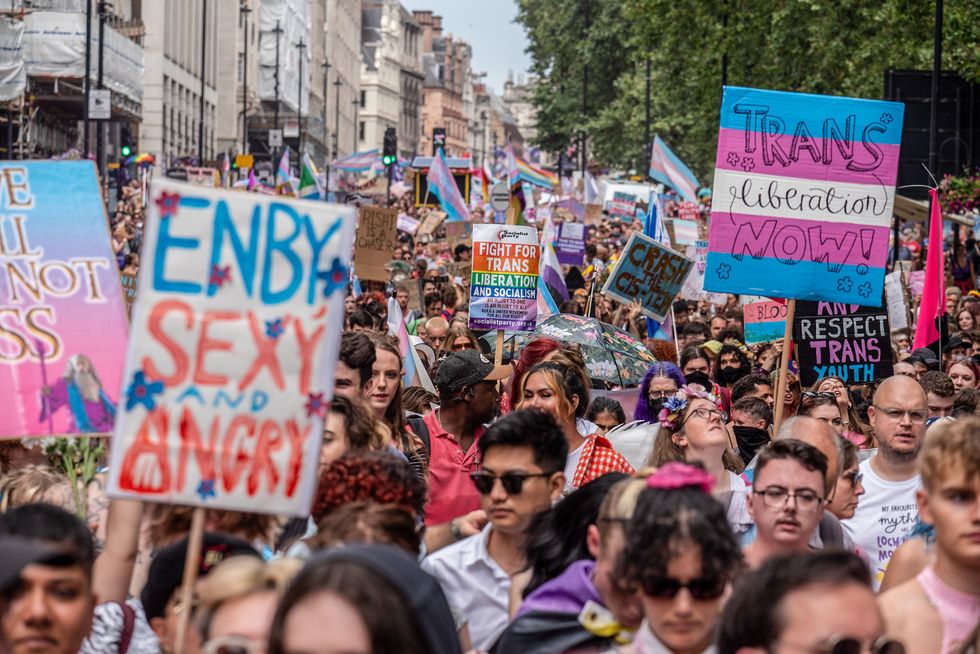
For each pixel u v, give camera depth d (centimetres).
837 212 1059
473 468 907
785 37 4409
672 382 1018
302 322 527
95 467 727
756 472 633
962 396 1127
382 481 592
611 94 8775
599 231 4553
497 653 559
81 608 494
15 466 790
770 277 1062
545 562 589
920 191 3228
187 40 9000
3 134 5931
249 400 525
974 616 511
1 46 5231
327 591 350
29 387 602
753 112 1058
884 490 823
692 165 7400
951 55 3350
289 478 525
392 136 5644
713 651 470
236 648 420
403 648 348
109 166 5044
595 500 583
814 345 1323
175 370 523
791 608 392
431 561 641
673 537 468
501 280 1371
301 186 4734
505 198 3016
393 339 1195
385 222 2317
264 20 11550
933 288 1453
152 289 523
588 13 8819
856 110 1057
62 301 606
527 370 906
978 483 499
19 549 483
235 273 526
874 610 396
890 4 3822
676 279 1593
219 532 575
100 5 4353
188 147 9062
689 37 4691
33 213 608
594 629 531
